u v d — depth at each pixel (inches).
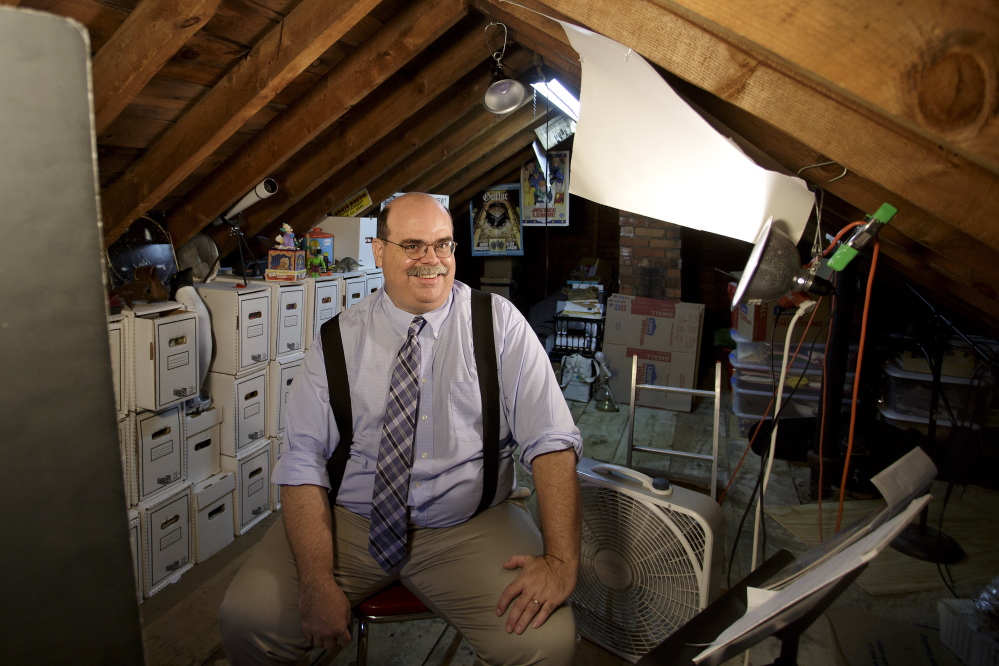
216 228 106.2
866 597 80.4
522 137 162.1
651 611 62.7
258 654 49.9
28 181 11.2
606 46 39.4
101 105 60.4
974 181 31.5
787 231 43.3
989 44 22.8
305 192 103.3
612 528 64.2
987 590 64.6
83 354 12.3
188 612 75.6
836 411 107.0
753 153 47.3
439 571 53.7
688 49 36.3
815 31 26.0
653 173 44.7
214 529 87.7
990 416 111.2
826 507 104.1
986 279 46.1
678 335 154.2
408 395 54.9
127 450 74.7
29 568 12.3
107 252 83.2
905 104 25.5
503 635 48.6
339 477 56.9
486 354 56.3
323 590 48.8
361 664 57.0
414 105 94.0
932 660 59.1
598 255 228.8
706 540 57.1
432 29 74.9
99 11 54.7
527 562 51.2
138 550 76.3
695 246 209.9
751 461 124.0
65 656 13.0
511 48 102.9
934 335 115.3
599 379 160.1
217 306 88.0
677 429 141.7
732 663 67.3
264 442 96.8
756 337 131.7
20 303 11.4
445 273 55.6
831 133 34.5
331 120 83.7
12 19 10.6
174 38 54.9
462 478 54.9
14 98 10.9
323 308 106.3
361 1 58.7
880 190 43.4
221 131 70.2
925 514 92.4
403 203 55.1
